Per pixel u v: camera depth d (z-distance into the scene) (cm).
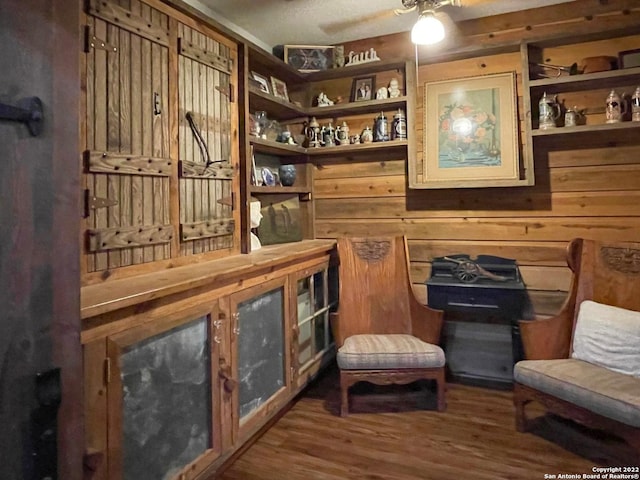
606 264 240
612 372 206
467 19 296
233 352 199
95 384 135
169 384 166
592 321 227
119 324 144
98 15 164
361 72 320
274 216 301
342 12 278
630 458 201
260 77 297
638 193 262
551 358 234
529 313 287
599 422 188
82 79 159
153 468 158
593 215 272
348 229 333
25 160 73
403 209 318
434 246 310
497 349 292
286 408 257
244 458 208
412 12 278
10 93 71
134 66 179
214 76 226
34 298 75
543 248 283
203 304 182
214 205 226
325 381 299
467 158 293
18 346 73
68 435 79
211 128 223
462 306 270
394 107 316
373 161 325
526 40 269
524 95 270
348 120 333
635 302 228
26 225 74
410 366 244
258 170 293
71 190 80
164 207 194
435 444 217
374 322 288
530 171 270
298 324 263
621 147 265
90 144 161
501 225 293
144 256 184
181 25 204
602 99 267
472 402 263
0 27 70
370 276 293
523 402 225
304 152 323
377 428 234
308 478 192
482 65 293
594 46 269
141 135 183
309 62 323
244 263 211
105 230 167
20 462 73
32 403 74
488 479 188
